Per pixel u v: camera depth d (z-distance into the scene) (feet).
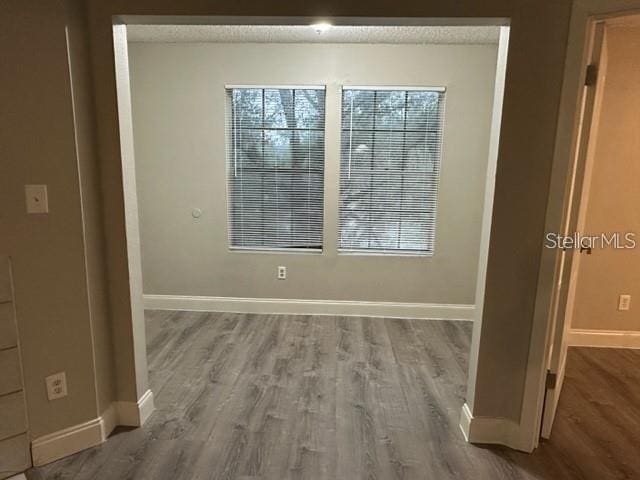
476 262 13.39
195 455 7.14
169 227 13.66
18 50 5.96
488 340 7.20
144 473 6.72
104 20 6.68
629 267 11.21
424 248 13.58
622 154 10.60
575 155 6.53
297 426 7.96
